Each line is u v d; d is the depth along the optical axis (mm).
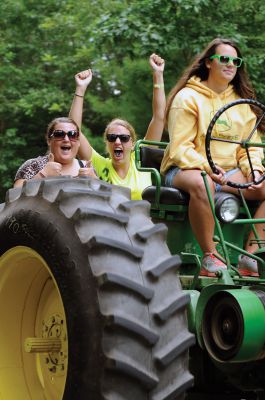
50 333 5695
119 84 24375
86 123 26094
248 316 5809
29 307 5855
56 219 5227
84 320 4926
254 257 6637
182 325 5164
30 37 27906
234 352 5867
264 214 7812
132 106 20906
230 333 5945
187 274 7504
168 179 7836
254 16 18812
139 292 4945
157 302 5035
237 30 18781
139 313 4945
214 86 8180
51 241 5195
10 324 5801
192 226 7477
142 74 20547
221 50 8109
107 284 4902
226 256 6723
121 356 4848
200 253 7711
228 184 7109
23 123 27062
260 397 6605
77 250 5051
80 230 5109
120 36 18375
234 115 8125
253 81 17781
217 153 8023
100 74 24672
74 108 9953
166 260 5184
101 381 4848
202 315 6152
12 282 5785
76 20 25203
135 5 18500
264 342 5887
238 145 8188
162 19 18312
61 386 5551
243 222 6855
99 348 4859
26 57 28141
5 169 25516
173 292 5156
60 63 25953
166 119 8344
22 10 27312
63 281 5078
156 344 4977
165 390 5012
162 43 18016
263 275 6598
